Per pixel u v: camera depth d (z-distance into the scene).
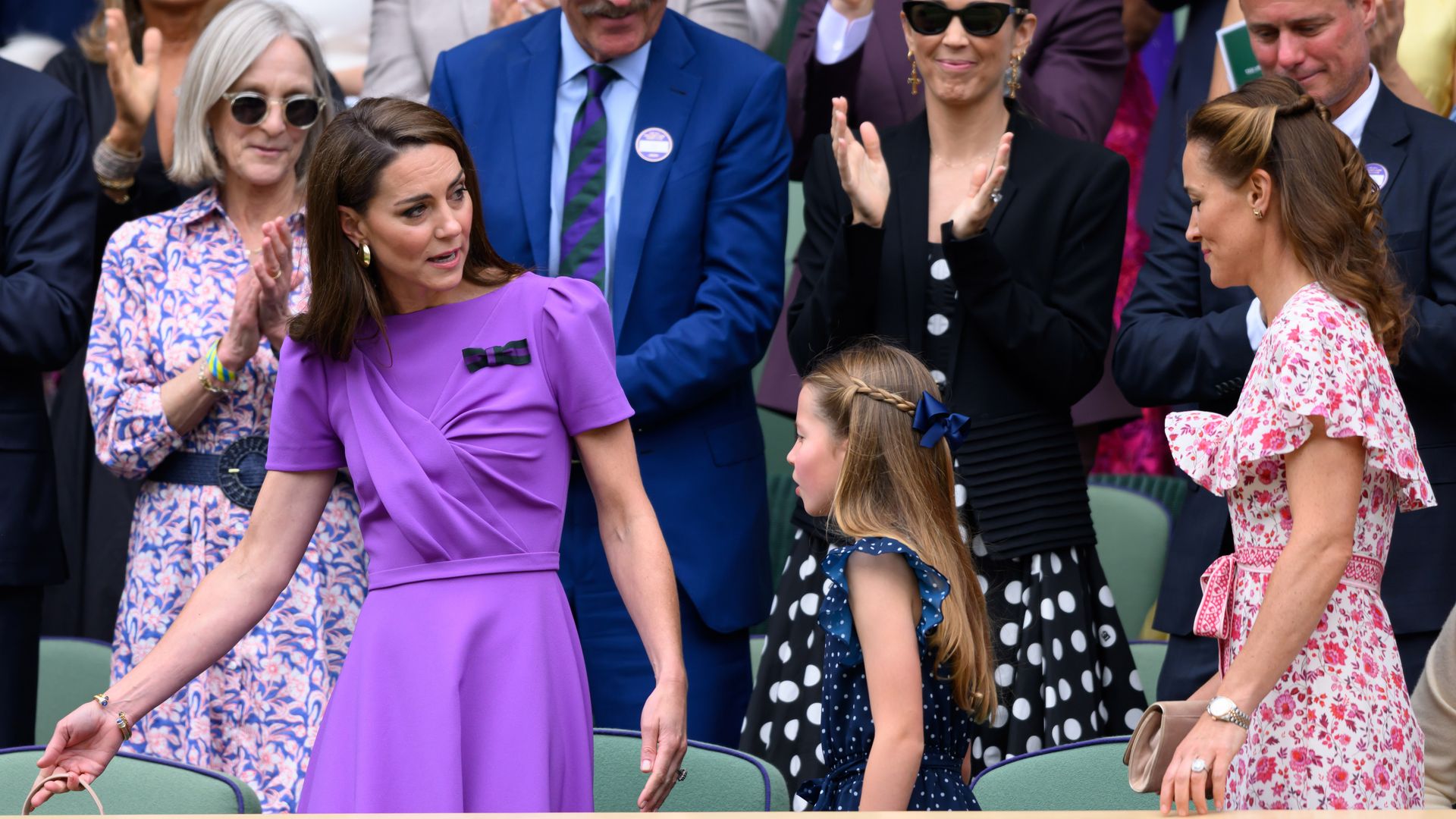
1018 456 14.14
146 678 9.75
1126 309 14.65
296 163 14.95
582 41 14.92
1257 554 9.73
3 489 14.82
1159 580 17.70
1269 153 9.76
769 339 14.73
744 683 14.85
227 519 13.88
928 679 10.77
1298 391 9.15
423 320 9.97
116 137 16.73
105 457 14.02
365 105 9.70
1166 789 8.37
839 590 10.81
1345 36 13.69
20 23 20.52
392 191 9.41
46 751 9.66
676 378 14.11
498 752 9.38
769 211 14.86
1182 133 18.42
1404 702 9.69
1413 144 13.70
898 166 15.09
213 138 14.73
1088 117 17.91
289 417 10.14
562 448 9.99
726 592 14.51
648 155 14.73
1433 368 12.87
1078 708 13.75
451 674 9.38
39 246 15.03
